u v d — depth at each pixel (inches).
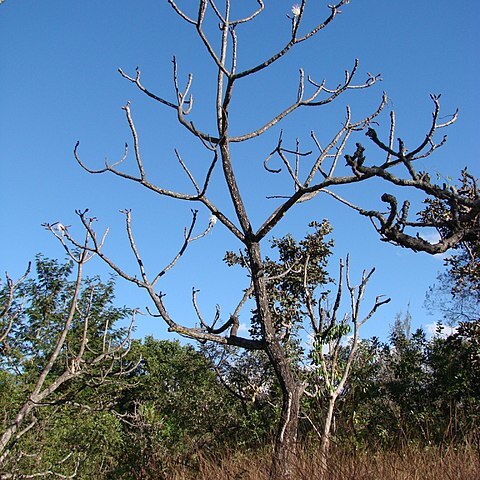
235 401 621.3
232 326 294.2
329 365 377.1
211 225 283.7
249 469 278.8
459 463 268.2
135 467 477.1
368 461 274.5
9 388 427.2
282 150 270.1
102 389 463.2
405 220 179.3
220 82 293.3
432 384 576.4
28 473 352.5
